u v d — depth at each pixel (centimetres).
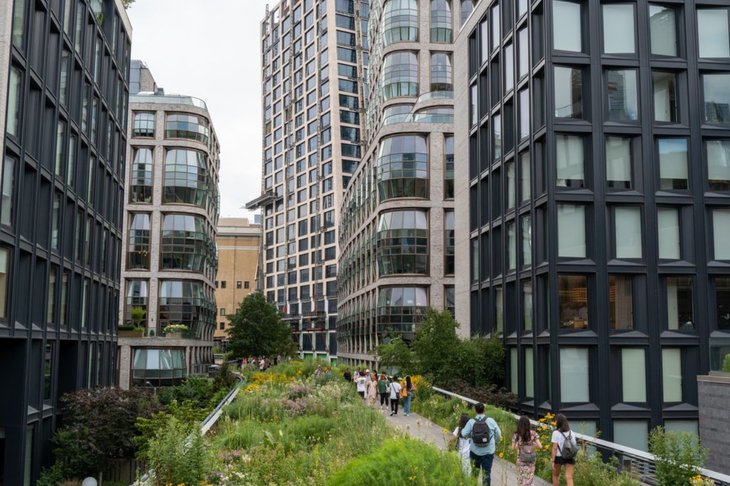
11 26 2483
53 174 3100
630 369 2795
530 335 3069
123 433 2980
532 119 3053
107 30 4506
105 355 4334
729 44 3002
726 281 2861
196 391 4416
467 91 4162
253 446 1587
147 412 3072
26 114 2689
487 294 3775
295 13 13938
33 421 2841
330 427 1978
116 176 4747
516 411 3138
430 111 6366
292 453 1574
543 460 1619
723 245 2905
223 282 15925
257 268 14788
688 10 2988
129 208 7131
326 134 12331
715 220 2920
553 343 2788
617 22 2981
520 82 3259
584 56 2939
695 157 2912
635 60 2941
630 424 2750
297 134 13538
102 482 2997
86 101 3847
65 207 3322
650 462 1461
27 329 2747
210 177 8000
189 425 1568
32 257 2809
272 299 14088
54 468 2941
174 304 7088
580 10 3000
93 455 2938
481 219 3844
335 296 11650
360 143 12262
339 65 12362
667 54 2994
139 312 6600
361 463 1057
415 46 7844
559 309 2822
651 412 2742
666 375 2805
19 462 2673
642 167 2888
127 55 5212
